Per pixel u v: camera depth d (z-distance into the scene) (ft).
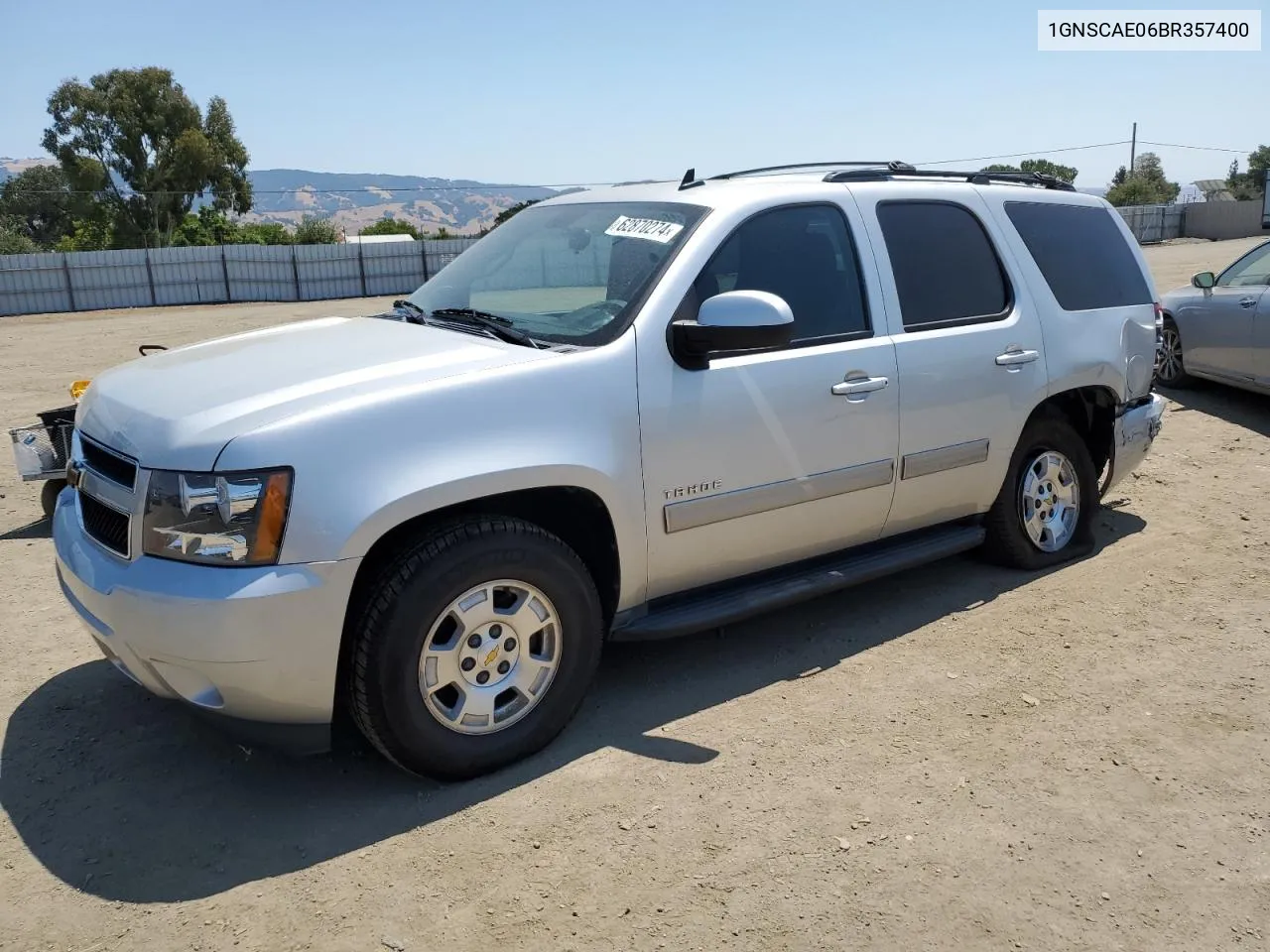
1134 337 17.20
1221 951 8.32
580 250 13.07
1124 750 11.29
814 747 11.41
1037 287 15.74
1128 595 15.62
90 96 179.42
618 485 11.16
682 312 11.80
